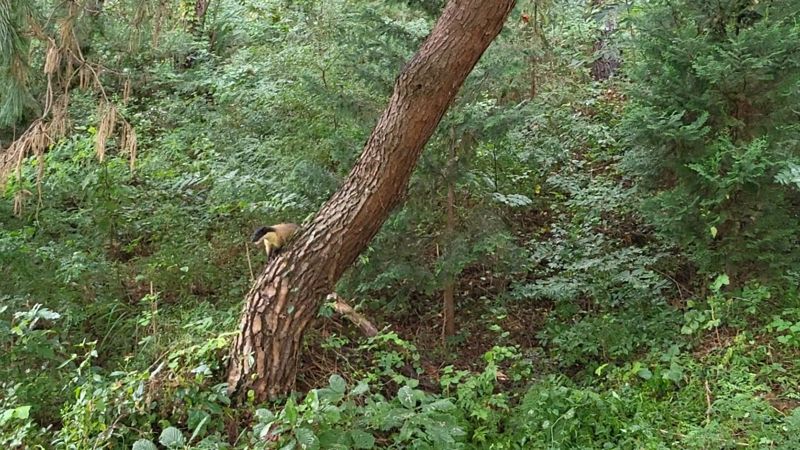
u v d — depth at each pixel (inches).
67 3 181.9
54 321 189.3
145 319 189.2
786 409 156.8
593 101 318.7
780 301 191.9
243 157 258.1
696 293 213.3
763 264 197.6
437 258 206.2
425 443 140.1
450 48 155.7
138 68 313.7
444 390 174.9
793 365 169.5
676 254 229.6
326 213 162.1
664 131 194.7
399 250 203.5
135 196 240.5
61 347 171.9
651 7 217.5
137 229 238.8
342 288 208.8
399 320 220.8
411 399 145.1
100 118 184.2
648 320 204.2
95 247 225.1
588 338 199.2
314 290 158.4
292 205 205.6
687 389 169.6
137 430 142.6
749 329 185.6
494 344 212.1
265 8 360.8
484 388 173.2
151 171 254.7
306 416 131.2
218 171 246.1
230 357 157.9
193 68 340.8
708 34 200.2
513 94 267.9
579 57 345.4
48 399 162.2
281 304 155.8
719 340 186.4
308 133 245.9
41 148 175.8
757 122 195.6
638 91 209.0
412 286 207.2
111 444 140.0
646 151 214.5
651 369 181.8
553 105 307.0
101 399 142.5
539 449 154.2
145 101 314.2
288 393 157.1
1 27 163.9
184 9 347.6
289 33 304.7
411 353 194.1
